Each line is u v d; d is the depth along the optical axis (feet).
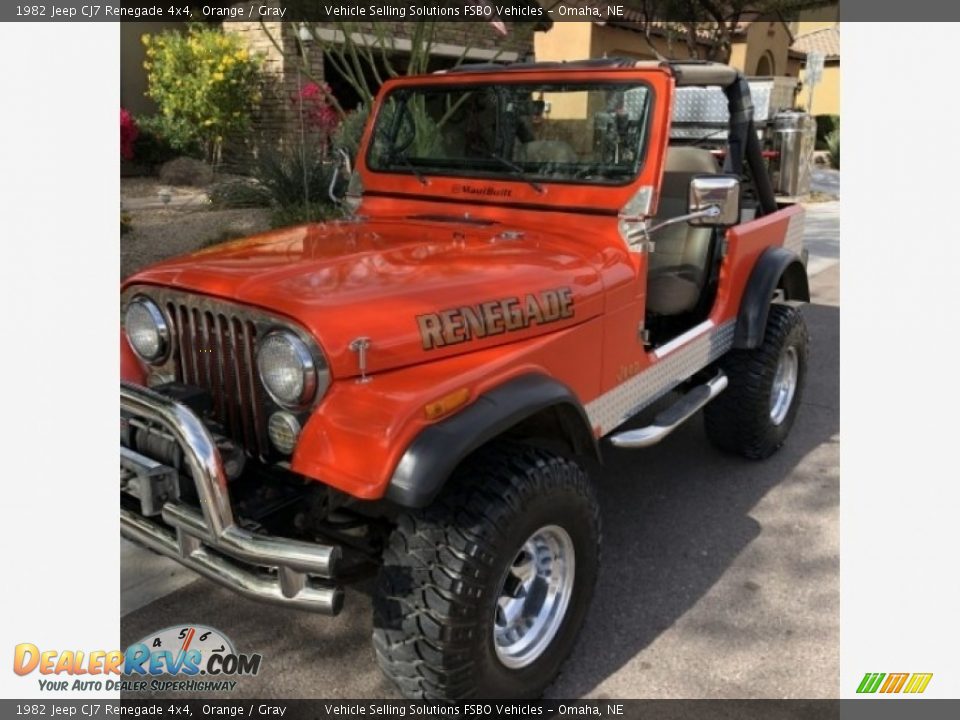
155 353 8.83
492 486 7.45
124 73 38.47
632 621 9.84
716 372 13.32
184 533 7.48
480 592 7.25
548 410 8.35
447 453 6.86
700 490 13.28
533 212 11.08
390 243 9.97
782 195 31.81
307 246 9.74
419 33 24.63
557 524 8.07
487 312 8.38
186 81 35.12
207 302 8.12
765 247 13.82
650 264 13.65
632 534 11.86
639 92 10.34
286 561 6.82
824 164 69.72
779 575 10.85
